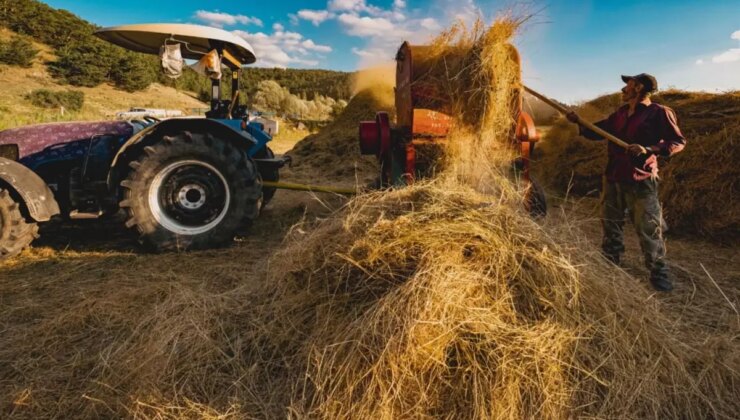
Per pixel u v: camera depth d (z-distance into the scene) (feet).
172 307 6.95
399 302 5.07
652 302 6.42
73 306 7.57
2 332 6.84
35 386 5.47
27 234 10.59
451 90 10.98
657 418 4.79
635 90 8.75
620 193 9.23
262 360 5.71
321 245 6.60
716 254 11.09
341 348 5.06
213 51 13.00
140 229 10.91
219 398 5.13
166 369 5.44
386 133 12.45
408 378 4.68
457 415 4.58
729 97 16.85
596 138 9.66
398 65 13.42
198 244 11.29
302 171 26.30
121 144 12.59
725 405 5.10
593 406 4.77
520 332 4.91
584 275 5.86
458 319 4.95
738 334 6.63
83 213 11.56
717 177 12.85
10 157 12.06
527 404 4.61
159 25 12.39
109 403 5.12
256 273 8.07
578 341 5.08
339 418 4.60
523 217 6.49
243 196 11.53
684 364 5.53
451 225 5.86
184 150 11.14
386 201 6.91
